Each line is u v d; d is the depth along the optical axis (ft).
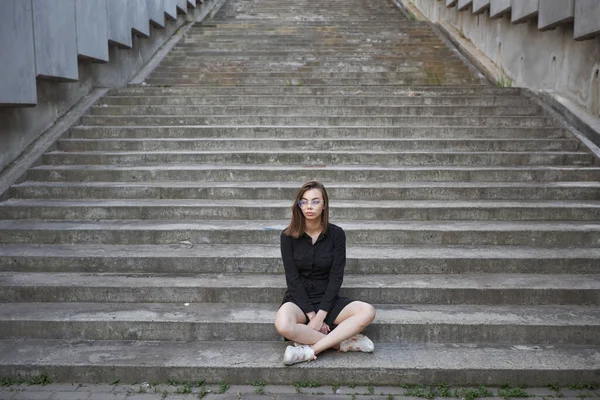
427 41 41.45
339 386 11.59
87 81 28.14
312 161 21.74
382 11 52.90
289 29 43.14
